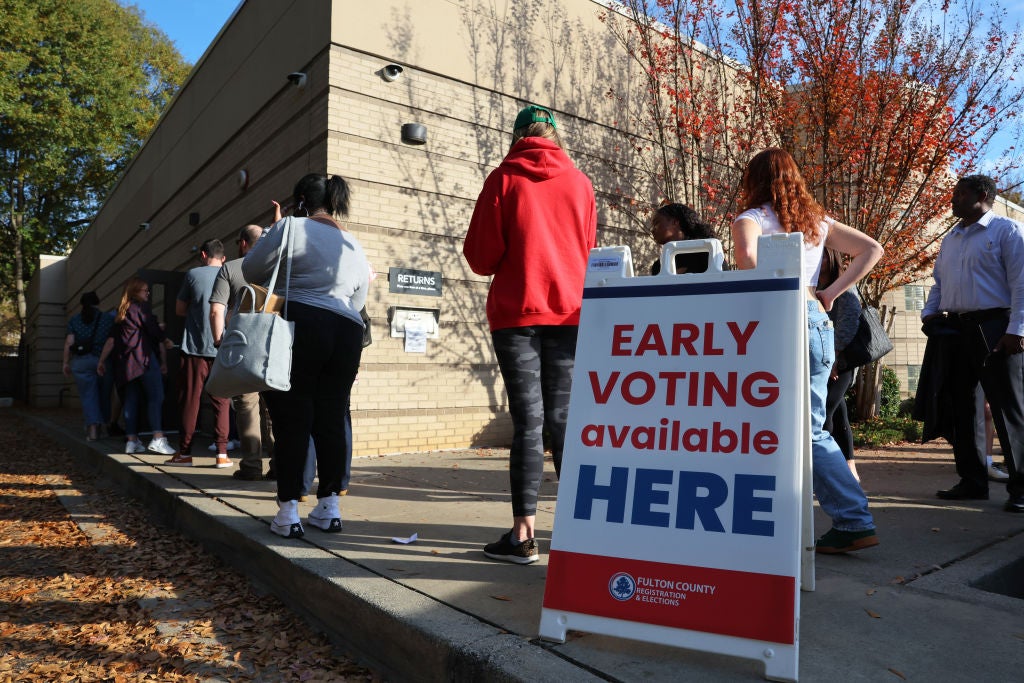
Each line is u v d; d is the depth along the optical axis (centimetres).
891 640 227
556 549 237
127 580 388
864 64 949
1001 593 310
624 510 234
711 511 223
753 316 238
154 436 740
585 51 938
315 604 303
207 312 645
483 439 830
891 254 954
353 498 474
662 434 239
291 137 802
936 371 472
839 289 316
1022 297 415
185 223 1179
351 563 316
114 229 1769
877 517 406
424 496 483
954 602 262
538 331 317
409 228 770
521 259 312
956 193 461
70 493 650
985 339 438
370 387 737
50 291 2428
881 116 927
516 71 866
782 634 200
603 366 256
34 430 1315
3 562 442
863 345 370
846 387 383
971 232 453
